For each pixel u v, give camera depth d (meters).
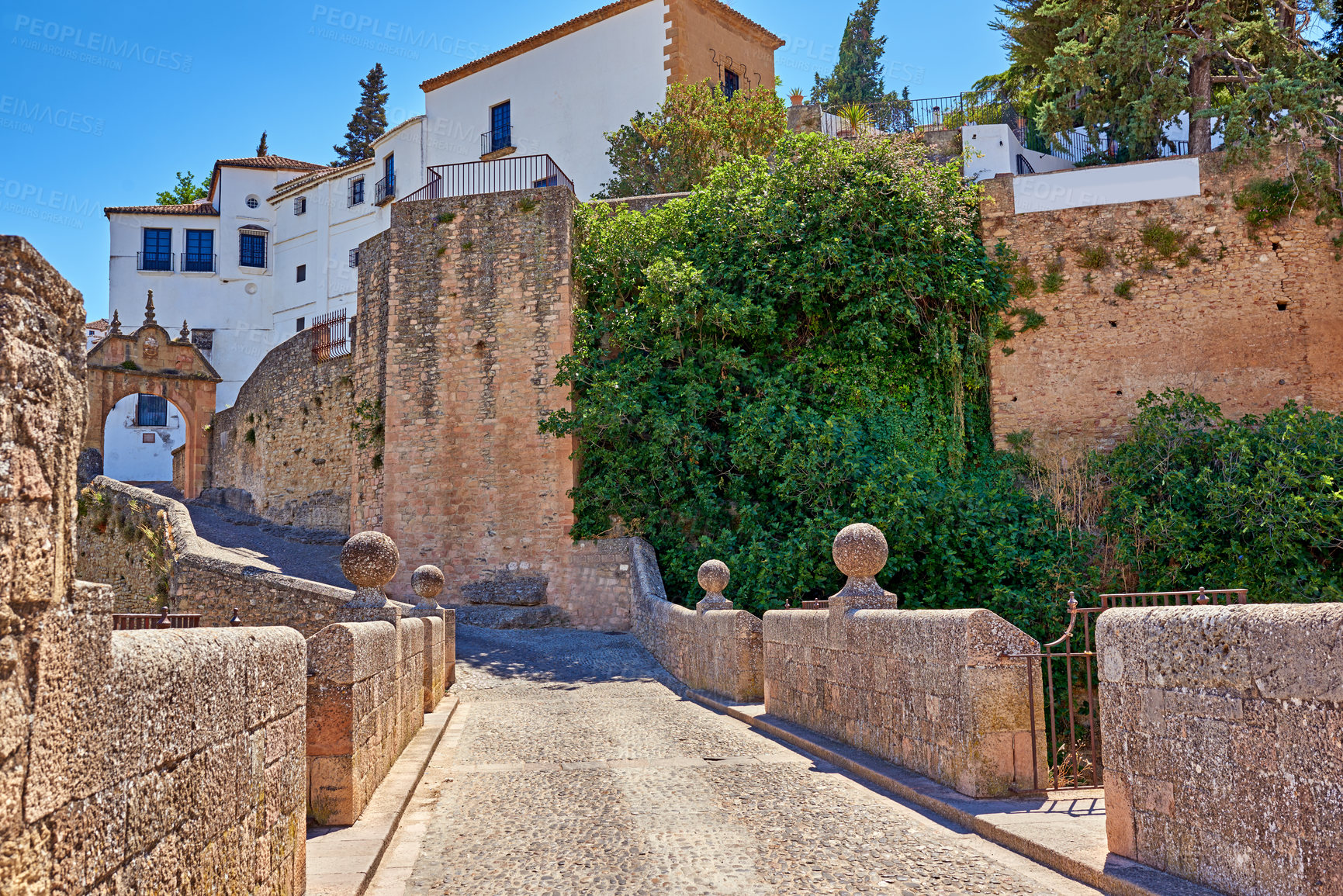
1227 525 16.83
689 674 13.99
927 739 6.84
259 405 32.69
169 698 2.90
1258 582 16.30
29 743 2.13
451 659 14.53
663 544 20.30
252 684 3.74
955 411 20.64
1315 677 3.53
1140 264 21.33
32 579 2.17
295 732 4.39
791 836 5.77
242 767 3.59
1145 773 4.55
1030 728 6.26
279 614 17.50
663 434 19.61
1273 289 20.69
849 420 19.31
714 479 19.92
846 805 6.52
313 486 29.33
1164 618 4.45
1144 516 17.39
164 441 46.97
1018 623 16.62
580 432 21.36
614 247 22.45
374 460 24.09
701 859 5.36
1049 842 5.04
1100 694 4.96
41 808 2.17
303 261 43.31
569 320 22.19
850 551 8.72
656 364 20.75
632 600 19.70
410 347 23.20
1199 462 18.34
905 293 20.34
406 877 5.11
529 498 21.75
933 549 17.55
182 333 36.06
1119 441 20.80
